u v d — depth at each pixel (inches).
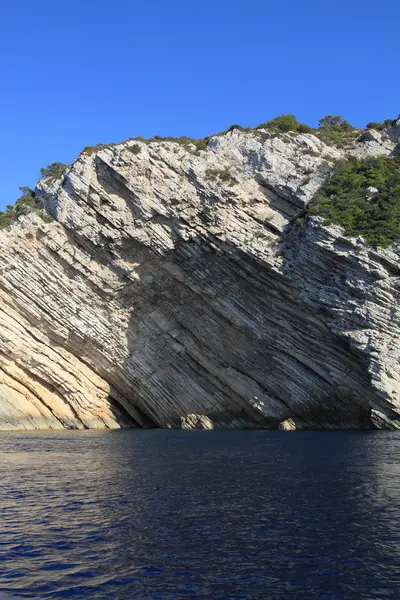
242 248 2021.4
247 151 2203.5
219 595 472.7
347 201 1990.7
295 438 1616.6
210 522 673.0
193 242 2116.1
